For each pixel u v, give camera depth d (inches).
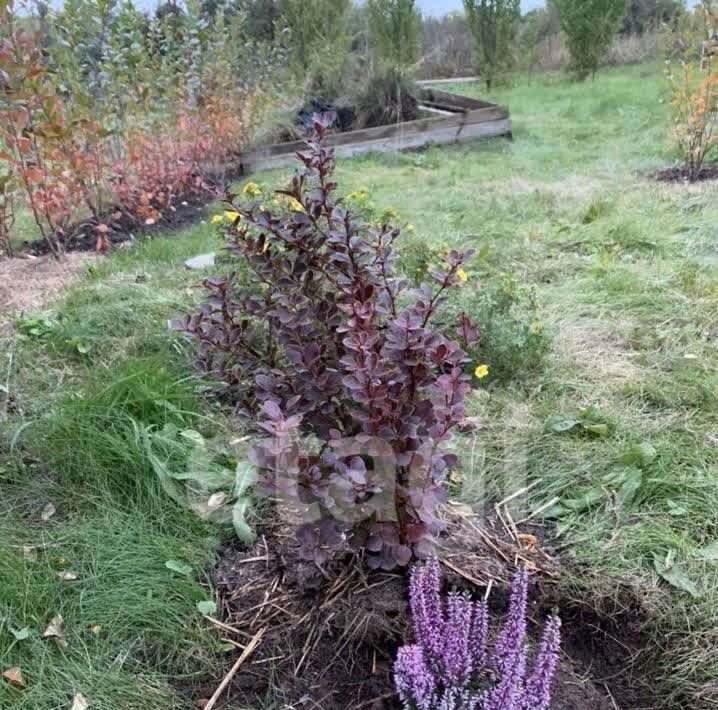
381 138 207.9
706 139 209.0
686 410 109.3
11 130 166.1
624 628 78.0
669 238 166.4
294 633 76.4
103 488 93.4
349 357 65.5
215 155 207.8
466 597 71.2
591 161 209.2
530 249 160.4
